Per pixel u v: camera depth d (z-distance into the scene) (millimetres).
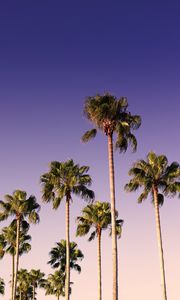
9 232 58406
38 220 50219
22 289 92562
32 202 50594
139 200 41219
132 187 41094
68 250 39438
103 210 48188
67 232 39969
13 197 50625
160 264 37500
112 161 29312
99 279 44938
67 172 41656
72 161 42531
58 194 40812
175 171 40312
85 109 30781
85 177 41719
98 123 30719
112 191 28188
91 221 47688
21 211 49594
